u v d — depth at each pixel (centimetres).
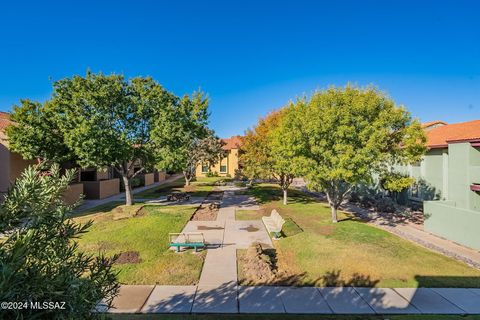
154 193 2870
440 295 764
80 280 297
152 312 680
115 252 1069
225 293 775
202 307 703
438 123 2486
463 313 680
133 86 1864
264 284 829
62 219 323
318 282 839
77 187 2216
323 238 1199
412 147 1259
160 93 1830
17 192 281
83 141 1644
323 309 697
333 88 1322
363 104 1216
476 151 1533
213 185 3653
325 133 1269
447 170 1775
